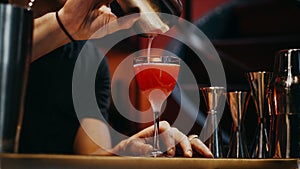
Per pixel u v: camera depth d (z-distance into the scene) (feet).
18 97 2.61
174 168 2.93
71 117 7.14
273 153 4.17
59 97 7.06
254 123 6.82
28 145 6.92
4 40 2.53
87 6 4.29
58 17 4.39
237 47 14.42
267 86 4.50
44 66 7.02
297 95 4.00
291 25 20.90
